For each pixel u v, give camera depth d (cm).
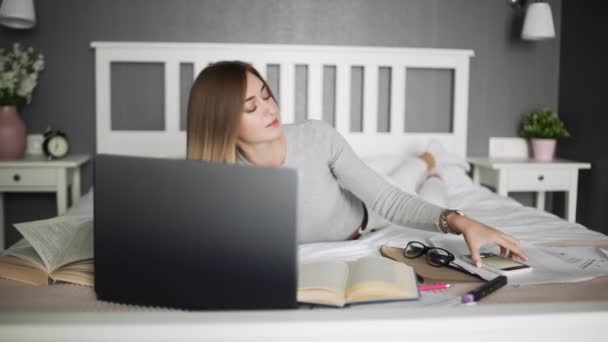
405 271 91
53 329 55
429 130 281
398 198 120
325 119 272
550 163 254
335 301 79
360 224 146
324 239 139
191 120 99
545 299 85
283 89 259
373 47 263
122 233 77
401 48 264
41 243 100
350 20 269
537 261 105
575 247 118
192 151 99
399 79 266
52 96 258
